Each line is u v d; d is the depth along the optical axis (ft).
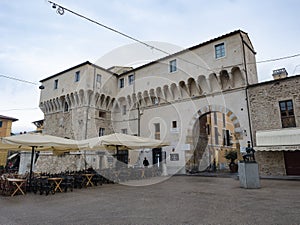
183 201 25.35
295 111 51.98
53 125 90.53
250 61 68.69
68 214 19.92
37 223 17.20
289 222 16.56
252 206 22.12
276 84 55.67
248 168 36.01
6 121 125.80
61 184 35.55
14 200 27.25
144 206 22.94
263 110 56.75
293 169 50.98
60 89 88.58
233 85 63.57
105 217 18.76
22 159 74.64
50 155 81.97
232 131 119.75
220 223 16.57
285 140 50.37
